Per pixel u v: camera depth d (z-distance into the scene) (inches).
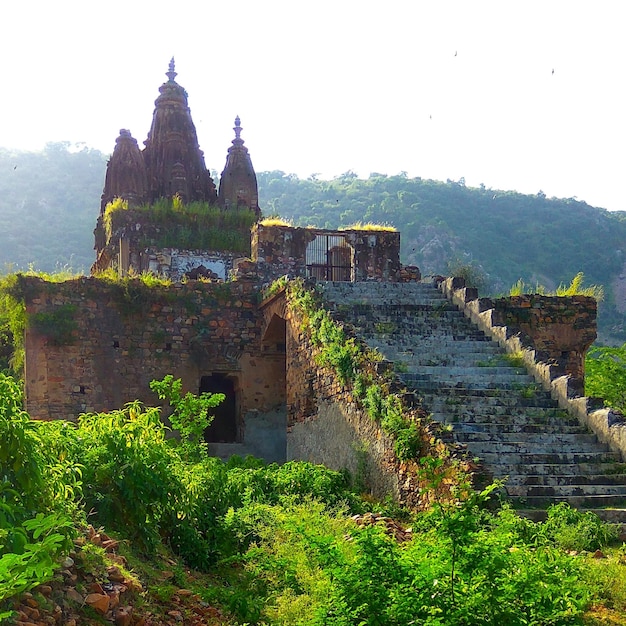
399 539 341.1
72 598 216.7
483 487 382.9
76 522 257.6
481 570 210.5
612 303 2723.9
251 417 765.3
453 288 668.1
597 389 966.4
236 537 328.8
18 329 740.0
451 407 487.5
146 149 1268.5
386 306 639.8
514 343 566.9
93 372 718.5
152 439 315.3
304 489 419.2
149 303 748.6
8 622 186.9
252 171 1278.3
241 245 1071.6
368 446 479.5
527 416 487.2
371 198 3393.2
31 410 694.5
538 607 213.3
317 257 989.2
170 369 748.0
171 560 299.3
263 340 773.3
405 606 201.3
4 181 3272.6
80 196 3289.9
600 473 431.5
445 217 3193.9
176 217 1061.8
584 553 328.2
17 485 227.0
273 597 264.4
